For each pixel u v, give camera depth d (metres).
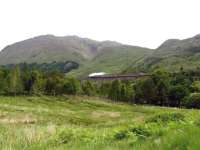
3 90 114.88
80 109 85.75
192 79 165.62
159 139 9.38
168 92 129.12
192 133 8.52
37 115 49.59
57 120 44.88
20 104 82.25
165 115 15.59
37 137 15.43
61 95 126.69
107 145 10.51
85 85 142.75
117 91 133.38
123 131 12.75
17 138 14.92
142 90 133.00
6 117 40.53
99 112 73.31
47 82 128.50
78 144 12.16
